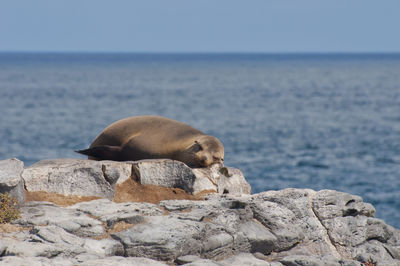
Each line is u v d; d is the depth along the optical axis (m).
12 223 27.98
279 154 127.38
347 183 98.69
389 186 97.06
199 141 40.66
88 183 34.06
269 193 36.75
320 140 151.12
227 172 40.81
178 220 30.14
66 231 27.48
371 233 36.78
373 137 159.00
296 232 33.84
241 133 162.75
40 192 32.69
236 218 32.56
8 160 32.62
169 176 37.78
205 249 29.62
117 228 28.88
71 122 182.38
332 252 34.28
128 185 36.38
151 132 43.31
